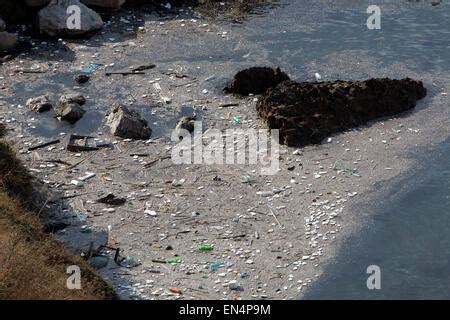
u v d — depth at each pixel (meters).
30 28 61.69
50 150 48.28
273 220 42.94
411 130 51.44
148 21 64.12
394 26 64.25
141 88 54.88
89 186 45.16
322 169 47.22
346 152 48.91
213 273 39.06
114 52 59.31
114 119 50.62
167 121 51.50
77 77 55.25
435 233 42.38
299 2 68.44
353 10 67.00
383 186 45.91
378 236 42.09
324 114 51.09
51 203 43.34
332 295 37.97
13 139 48.91
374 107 52.75
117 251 39.69
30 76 55.72
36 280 35.41
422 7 67.50
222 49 60.44
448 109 53.81
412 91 54.31
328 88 52.34
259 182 45.94
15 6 62.12
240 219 42.97
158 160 47.72
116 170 46.72
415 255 40.81
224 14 65.94
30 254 36.97
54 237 40.12
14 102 52.75
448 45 61.25
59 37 60.72
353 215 43.47
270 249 40.84
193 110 52.56
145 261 39.72
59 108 51.53
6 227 38.50
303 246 41.09
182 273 39.00
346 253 40.75
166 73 56.91
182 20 64.56
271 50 60.38
